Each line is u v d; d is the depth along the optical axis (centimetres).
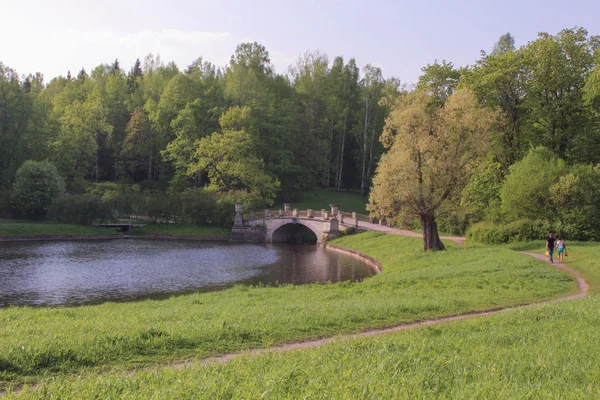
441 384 733
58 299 2972
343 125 10100
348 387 681
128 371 926
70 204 7069
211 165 7962
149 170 9744
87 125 8912
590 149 4503
